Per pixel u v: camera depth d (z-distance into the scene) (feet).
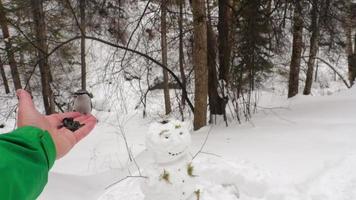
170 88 46.85
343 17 30.14
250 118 27.73
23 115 2.87
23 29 51.06
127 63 27.20
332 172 14.99
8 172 1.99
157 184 11.23
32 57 54.65
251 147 19.47
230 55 30.83
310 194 13.46
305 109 28.32
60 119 3.21
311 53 45.55
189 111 32.91
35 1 36.99
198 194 12.08
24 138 2.29
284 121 25.20
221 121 28.14
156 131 11.26
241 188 14.37
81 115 3.46
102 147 32.91
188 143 11.31
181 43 31.55
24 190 2.05
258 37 27.76
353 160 16.08
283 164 16.37
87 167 25.57
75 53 52.21
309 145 18.95
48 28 45.19
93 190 15.96
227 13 29.78
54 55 50.55
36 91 55.88
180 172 11.32
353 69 58.49
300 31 45.73
